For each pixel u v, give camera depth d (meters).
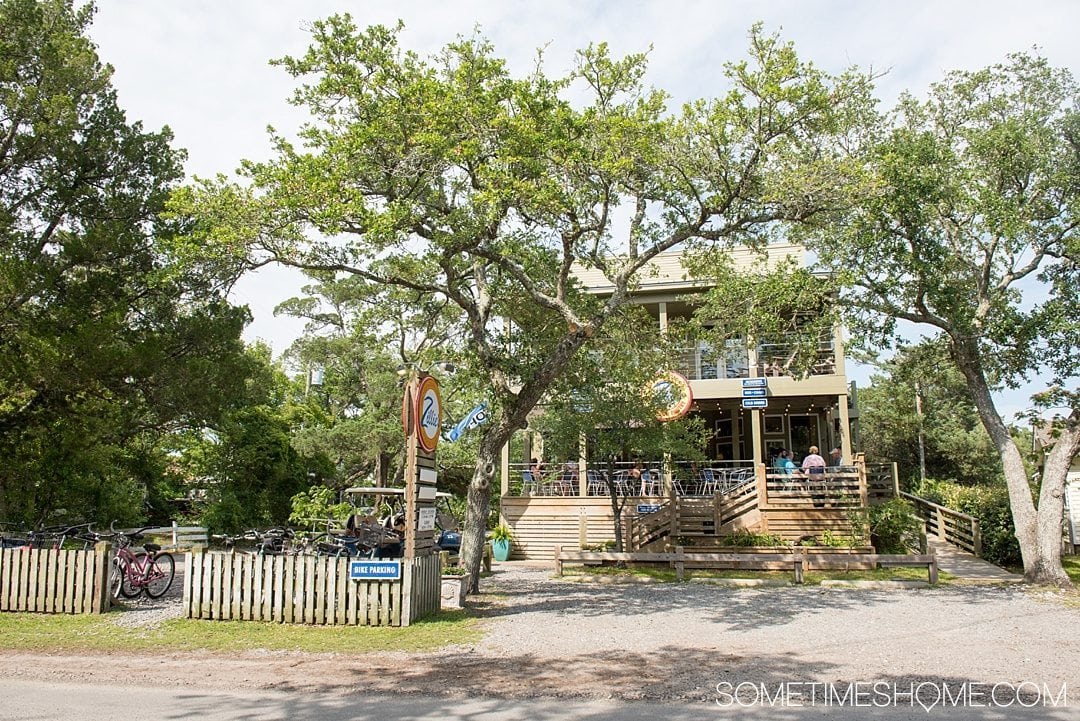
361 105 11.80
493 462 13.63
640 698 6.54
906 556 14.77
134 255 18.25
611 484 20.05
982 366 16.16
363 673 7.52
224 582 10.21
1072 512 21.42
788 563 14.91
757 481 19.12
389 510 18.80
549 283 14.87
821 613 11.10
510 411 13.62
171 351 18.89
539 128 12.01
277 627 9.71
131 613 10.62
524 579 16.09
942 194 14.95
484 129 11.80
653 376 18.20
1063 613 11.12
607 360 17.42
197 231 11.90
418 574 10.27
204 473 28.89
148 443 26.27
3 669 7.76
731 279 16.41
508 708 6.27
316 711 6.20
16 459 18.16
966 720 5.85
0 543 13.13
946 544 21.50
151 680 7.31
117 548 12.03
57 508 20.75
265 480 28.11
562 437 19.27
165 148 20.25
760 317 15.76
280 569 10.12
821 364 22.48
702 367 25.20
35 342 16.11
